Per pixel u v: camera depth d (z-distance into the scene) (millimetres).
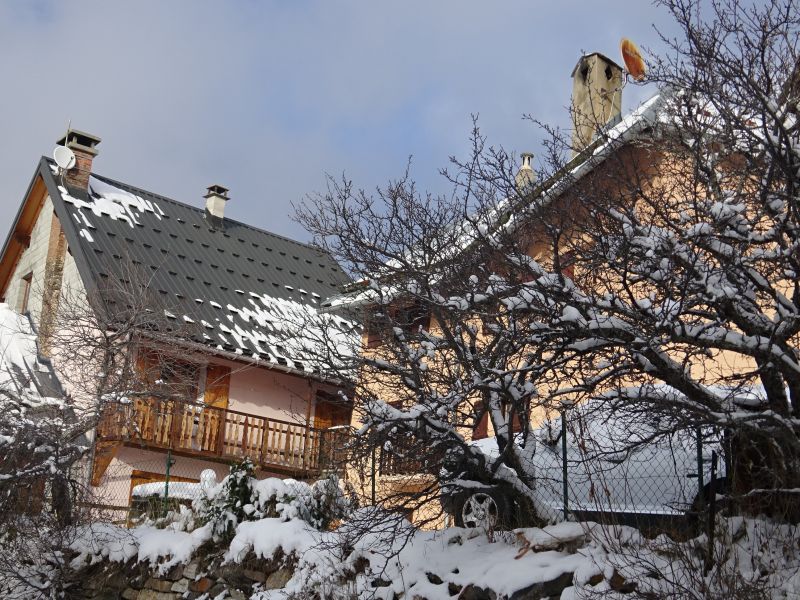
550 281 8305
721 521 8266
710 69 8273
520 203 9328
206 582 12344
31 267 24375
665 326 7641
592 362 8672
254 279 24734
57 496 14758
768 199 7984
